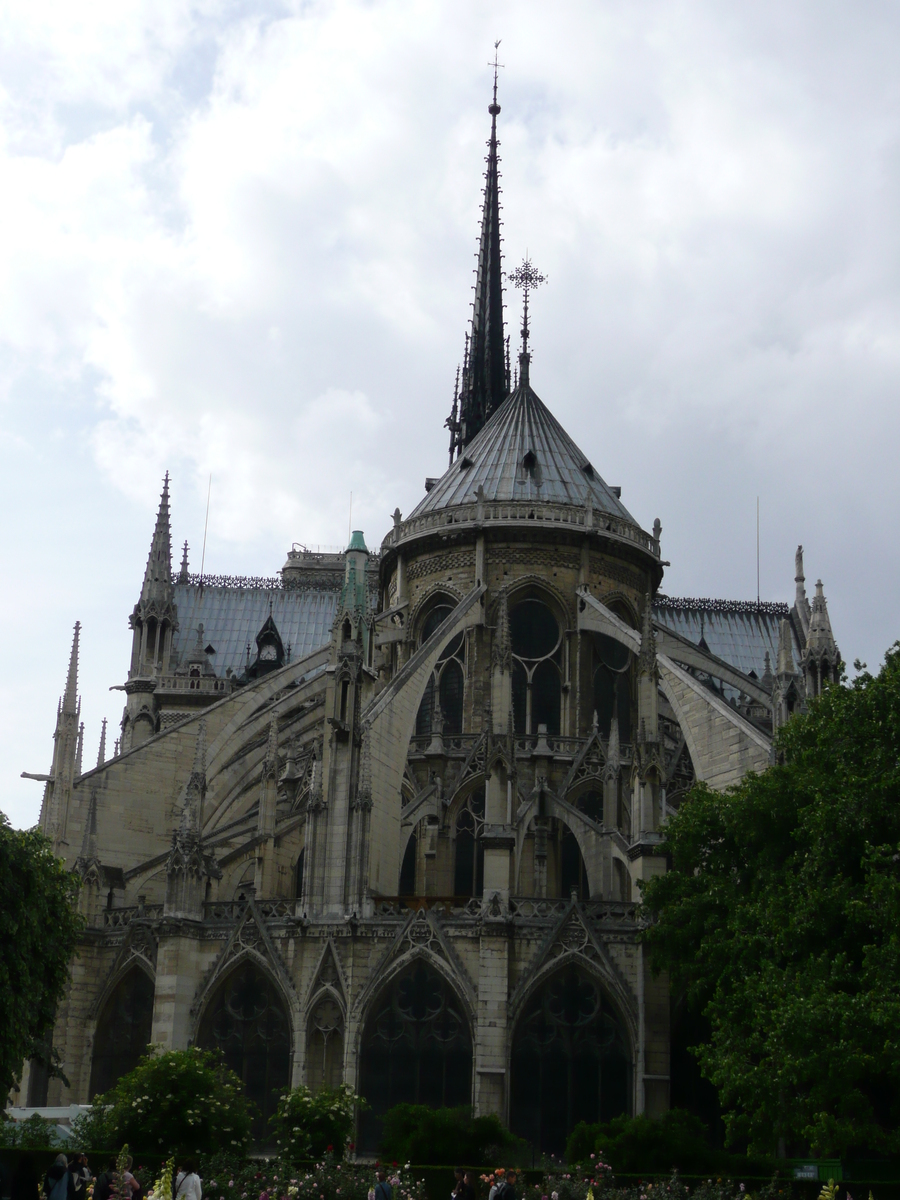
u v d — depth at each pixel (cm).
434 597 8400
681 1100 5912
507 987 5878
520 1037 5903
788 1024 4097
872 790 4403
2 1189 4194
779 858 5031
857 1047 3988
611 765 6969
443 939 5966
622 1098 5841
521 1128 5797
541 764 7531
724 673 8662
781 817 5003
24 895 4975
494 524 8194
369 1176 4441
